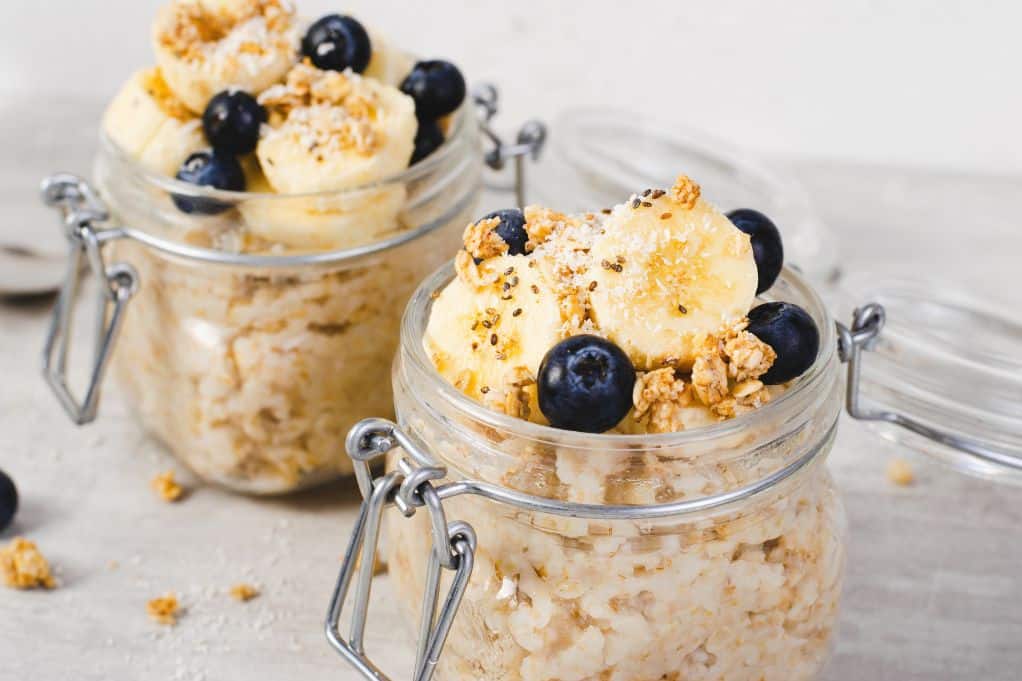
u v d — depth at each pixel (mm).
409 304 448
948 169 717
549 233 440
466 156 517
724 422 408
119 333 528
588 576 418
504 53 734
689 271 423
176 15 503
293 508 527
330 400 509
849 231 656
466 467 419
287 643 483
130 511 525
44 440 551
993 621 490
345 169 488
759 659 431
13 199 628
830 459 544
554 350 411
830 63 718
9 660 476
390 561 459
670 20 720
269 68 498
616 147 635
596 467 407
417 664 427
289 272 493
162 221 495
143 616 490
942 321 540
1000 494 532
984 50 705
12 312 606
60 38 742
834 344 432
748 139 739
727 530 419
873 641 483
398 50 521
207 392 507
